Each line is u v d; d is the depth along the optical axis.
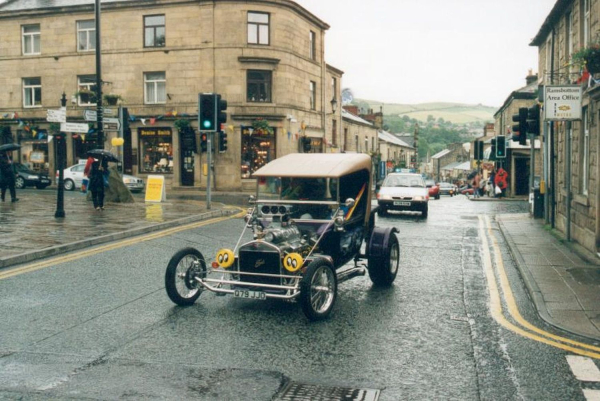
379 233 8.87
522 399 4.67
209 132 19.02
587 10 13.27
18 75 36.66
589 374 5.21
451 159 100.75
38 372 5.20
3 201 20.94
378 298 8.15
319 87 39.62
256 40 34.03
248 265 7.25
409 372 5.27
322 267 6.99
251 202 8.12
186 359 5.57
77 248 11.58
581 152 12.95
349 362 5.52
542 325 6.78
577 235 12.79
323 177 7.88
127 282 8.80
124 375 5.14
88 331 6.43
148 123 34.59
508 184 39.38
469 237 14.41
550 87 11.30
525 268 9.76
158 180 22.45
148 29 34.72
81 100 35.38
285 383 4.99
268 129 33.28
